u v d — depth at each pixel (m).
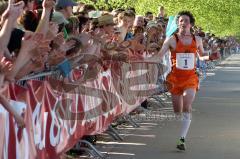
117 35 11.95
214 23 42.62
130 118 13.16
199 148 10.64
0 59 5.52
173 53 10.88
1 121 5.66
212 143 11.12
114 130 11.40
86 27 10.23
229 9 42.56
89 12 11.52
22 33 6.43
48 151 7.23
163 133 12.27
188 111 10.64
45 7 6.72
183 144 10.41
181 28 10.86
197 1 35.03
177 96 10.73
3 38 5.49
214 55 11.32
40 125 6.88
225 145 10.92
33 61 6.07
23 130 6.23
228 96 20.28
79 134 8.88
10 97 5.90
